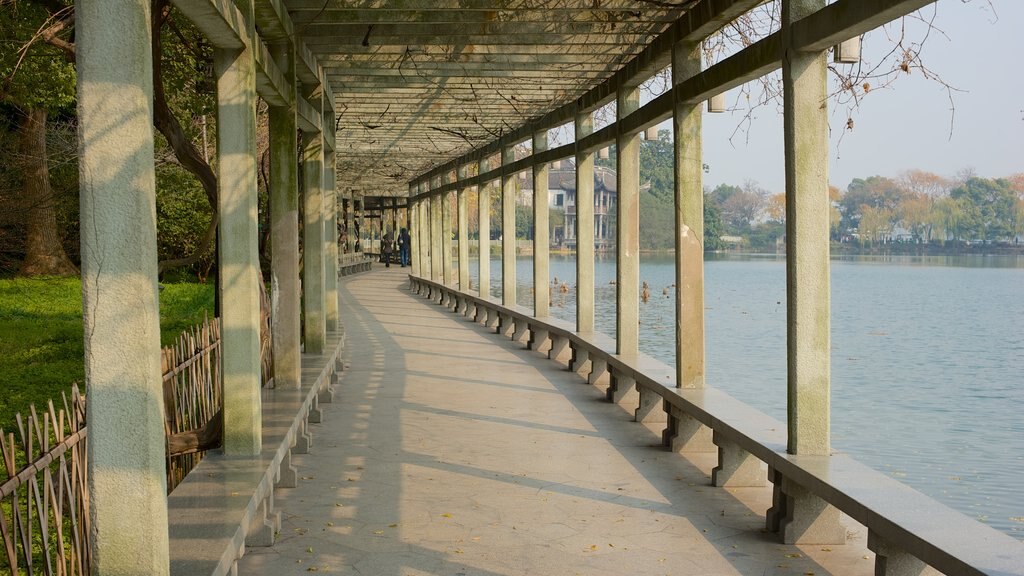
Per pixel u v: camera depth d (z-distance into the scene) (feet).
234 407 15.40
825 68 15.87
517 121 42.93
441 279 73.26
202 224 74.33
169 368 16.58
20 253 73.10
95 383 8.71
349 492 18.52
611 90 29.66
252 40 15.38
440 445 22.62
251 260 15.40
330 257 34.55
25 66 36.99
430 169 71.72
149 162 8.79
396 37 25.43
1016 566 10.41
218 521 11.89
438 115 40.42
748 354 43.14
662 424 25.31
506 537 15.84
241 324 15.38
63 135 60.75
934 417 28.17
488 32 24.36
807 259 15.88
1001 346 44.88
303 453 21.75
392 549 15.20
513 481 19.39
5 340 40.50
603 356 29.14
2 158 58.49
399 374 34.06
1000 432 25.85
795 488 15.55
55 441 11.86
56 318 49.34
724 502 18.03
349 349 41.52
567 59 27.84
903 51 14.92
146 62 8.73
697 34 21.71
